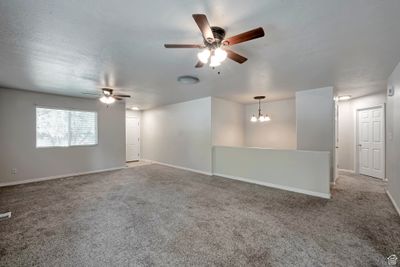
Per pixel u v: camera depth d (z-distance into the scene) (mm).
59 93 4781
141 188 4090
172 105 6621
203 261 1793
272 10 1579
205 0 1458
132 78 3520
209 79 3623
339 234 2230
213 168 5395
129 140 7781
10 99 4281
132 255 1876
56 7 1530
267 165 4254
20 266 1727
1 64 2783
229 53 1987
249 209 2965
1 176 4188
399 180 2777
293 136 5656
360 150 5246
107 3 1486
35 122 4605
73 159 5254
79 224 2488
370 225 2436
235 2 1481
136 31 1904
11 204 3158
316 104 4320
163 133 7016
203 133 5586
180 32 1925
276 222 2535
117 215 2760
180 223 2521
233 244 2055
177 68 2984
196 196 3576
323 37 2031
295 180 3832
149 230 2346
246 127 6629
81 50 2326
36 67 2908
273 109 6047
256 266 1727
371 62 2748
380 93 4676
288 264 1745
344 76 3422
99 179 4859
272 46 2242
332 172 4164
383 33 1942
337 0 1454
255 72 3207
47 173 4805
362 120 5180
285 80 3684
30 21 1722
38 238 2162
